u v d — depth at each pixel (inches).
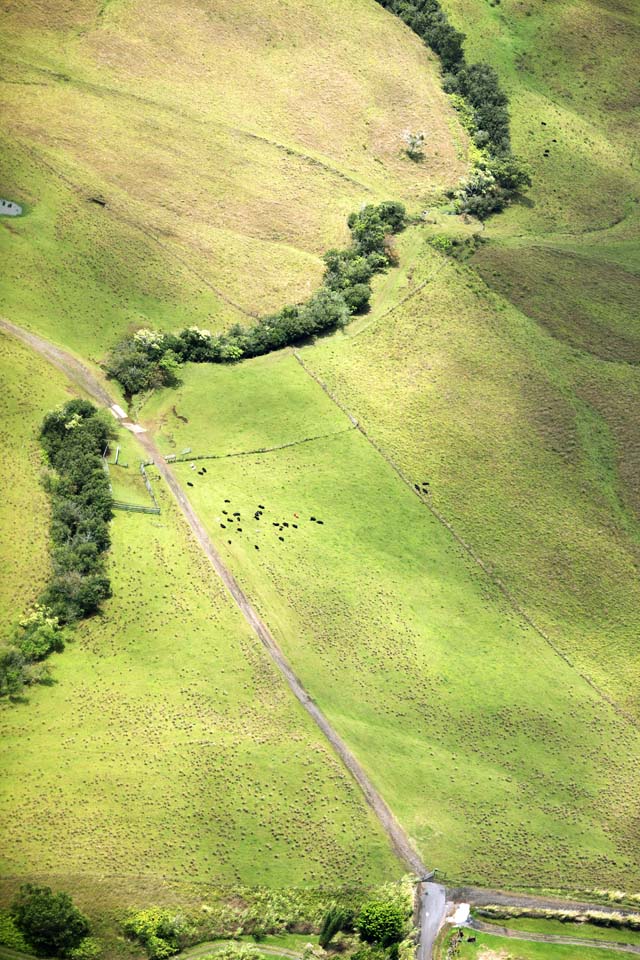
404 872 4709.6
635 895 4795.8
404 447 6520.7
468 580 5935.0
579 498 6437.0
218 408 6565.0
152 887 4421.8
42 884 4306.1
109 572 5506.9
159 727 4926.2
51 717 4879.4
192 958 4296.3
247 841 4640.8
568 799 5093.5
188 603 5467.5
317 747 5019.7
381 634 5541.3
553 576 6023.6
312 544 5900.6
